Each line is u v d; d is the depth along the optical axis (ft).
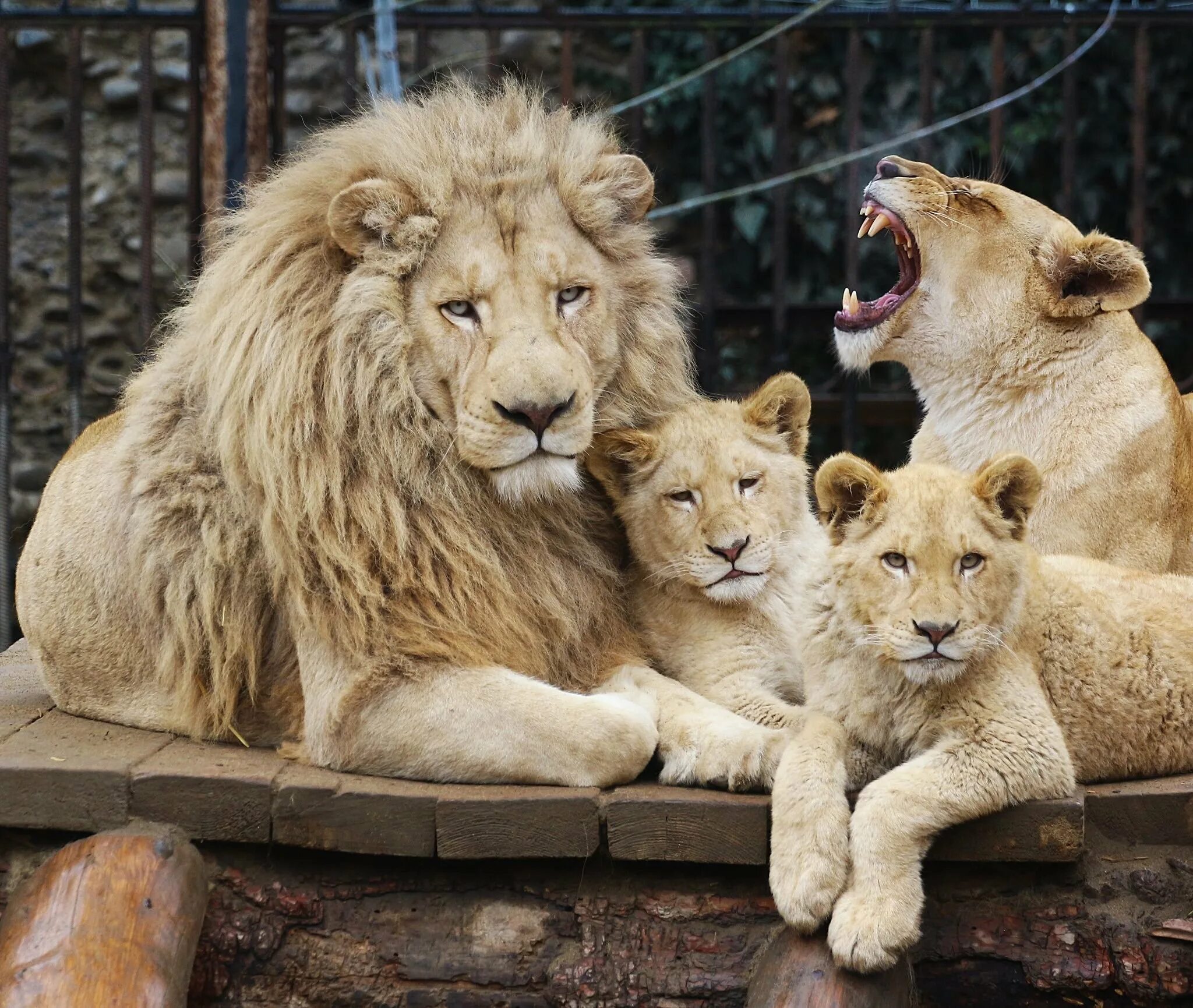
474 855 21.01
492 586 23.34
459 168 23.79
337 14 40.70
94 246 57.00
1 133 41.70
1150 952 20.84
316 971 21.63
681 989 21.06
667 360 25.71
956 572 20.16
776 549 24.56
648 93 57.72
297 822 21.26
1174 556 28.37
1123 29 50.39
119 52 56.85
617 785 21.85
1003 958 21.02
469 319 23.25
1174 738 22.17
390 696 22.24
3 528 43.52
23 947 19.54
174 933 20.06
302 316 23.38
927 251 29.58
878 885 19.11
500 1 57.16
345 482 23.04
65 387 56.90
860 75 43.21
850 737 21.52
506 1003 21.43
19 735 24.29
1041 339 28.91
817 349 58.59
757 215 57.31
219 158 38.22
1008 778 19.99
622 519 25.25
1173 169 57.36
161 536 23.98
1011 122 56.85
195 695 24.09
